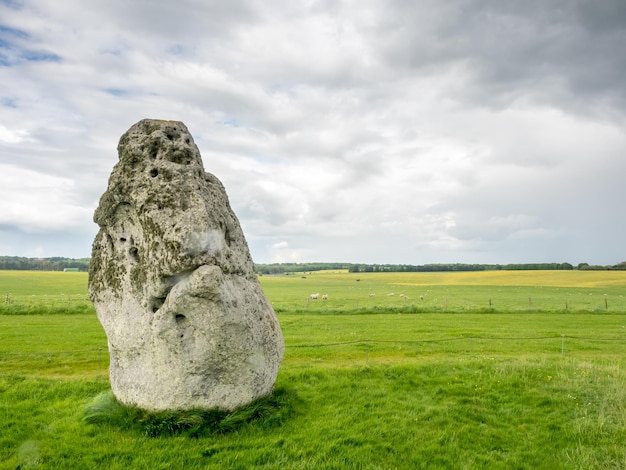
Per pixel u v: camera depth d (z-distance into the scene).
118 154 13.34
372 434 11.72
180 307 11.39
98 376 18.22
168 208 11.71
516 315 40.28
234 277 12.45
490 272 149.75
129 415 12.01
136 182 12.12
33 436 11.28
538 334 29.66
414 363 18.80
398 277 143.88
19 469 9.70
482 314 41.00
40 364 20.31
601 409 13.42
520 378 16.42
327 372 17.33
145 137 12.60
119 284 12.51
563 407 13.84
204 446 10.70
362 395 14.90
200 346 11.55
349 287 98.44
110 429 11.55
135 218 12.34
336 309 42.25
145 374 12.17
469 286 100.31
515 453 11.05
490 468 10.29
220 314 11.34
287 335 28.50
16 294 65.88
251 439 11.12
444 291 84.94
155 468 9.80
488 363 18.69
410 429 12.16
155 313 11.82
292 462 10.18
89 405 12.91
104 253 12.83
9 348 23.45
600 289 88.62
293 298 66.38
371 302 59.12
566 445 11.51
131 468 9.83
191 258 11.31
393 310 41.97
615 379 16.05
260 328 12.46
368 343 25.44
